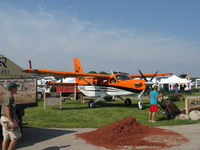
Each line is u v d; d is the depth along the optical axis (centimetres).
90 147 464
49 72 1205
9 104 380
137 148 450
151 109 770
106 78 1417
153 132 573
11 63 561
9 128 381
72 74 1303
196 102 876
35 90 540
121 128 546
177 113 846
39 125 738
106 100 1867
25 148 464
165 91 2725
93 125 730
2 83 464
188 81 2847
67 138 549
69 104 1625
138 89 1255
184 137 535
